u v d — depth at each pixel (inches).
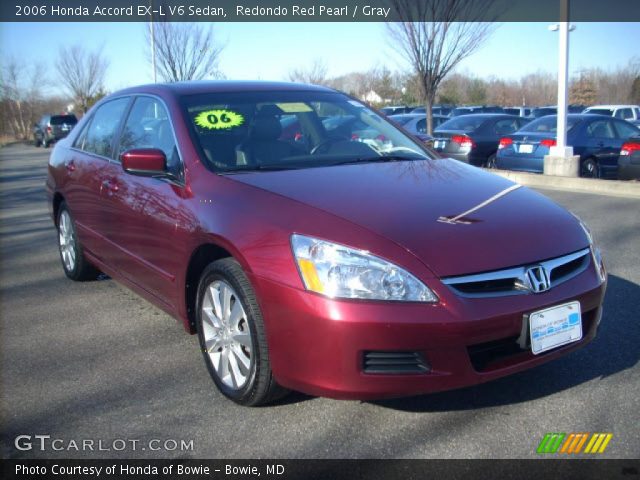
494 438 114.7
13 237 306.8
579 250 124.3
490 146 515.8
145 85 186.1
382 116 185.5
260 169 144.0
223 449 113.6
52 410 129.4
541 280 113.8
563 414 122.1
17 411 129.5
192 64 765.3
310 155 155.6
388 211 119.9
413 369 106.8
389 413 124.0
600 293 124.8
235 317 124.7
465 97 1790.1
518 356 114.4
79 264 211.9
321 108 174.4
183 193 141.9
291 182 133.0
